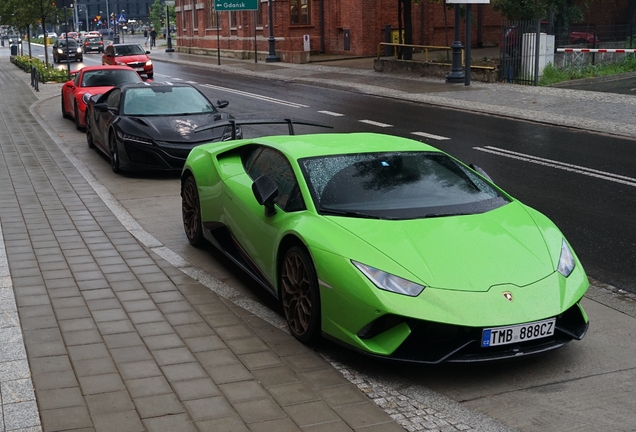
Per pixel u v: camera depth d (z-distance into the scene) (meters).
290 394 4.25
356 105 21.55
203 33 54.34
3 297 5.94
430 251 4.70
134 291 6.12
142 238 7.86
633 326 5.44
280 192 5.69
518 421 4.04
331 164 5.64
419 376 4.61
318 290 4.84
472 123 17.39
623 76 26.39
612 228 8.29
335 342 4.75
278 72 34.06
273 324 5.45
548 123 17.08
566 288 4.66
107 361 4.69
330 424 3.90
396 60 29.77
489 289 4.48
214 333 5.21
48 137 16.20
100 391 4.25
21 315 5.52
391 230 4.89
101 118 12.87
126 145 11.42
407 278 4.48
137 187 10.91
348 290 4.54
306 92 25.67
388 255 4.64
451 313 4.32
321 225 5.00
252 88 27.69
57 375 4.46
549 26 29.69
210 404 4.11
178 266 6.88
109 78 18.08
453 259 4.65
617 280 6.59
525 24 24.94
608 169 11.60
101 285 6.27
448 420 4.00
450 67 26.77
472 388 4.45
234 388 4.32
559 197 9.79
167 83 13.20
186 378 4.45
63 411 4.00
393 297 4.39
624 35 33.16
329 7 42.62
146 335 5.15
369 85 26.36
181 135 11.45
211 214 6.87
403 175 5.60
